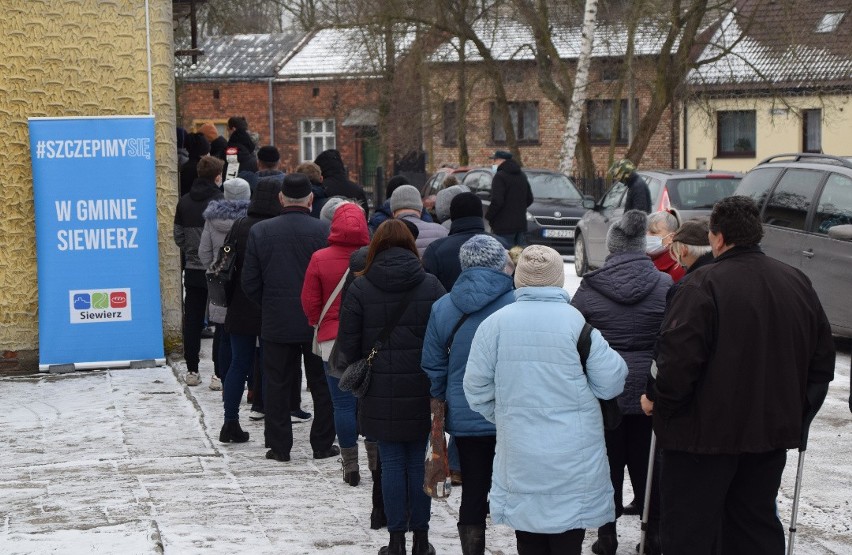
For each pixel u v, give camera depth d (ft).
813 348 17.42
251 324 30.09
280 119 175.11
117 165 40.68
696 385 17.04
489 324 17.52
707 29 130.52
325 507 24.67
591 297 21.04
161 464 28.66
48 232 40.40
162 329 42.04
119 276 40.93
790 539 19.27
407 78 122.93
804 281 17.47
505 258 19.71
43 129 40.14
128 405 35.58
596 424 17.35
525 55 138.31
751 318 16.88
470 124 132.57
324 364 26.66
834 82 128.36
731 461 17.07
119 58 41.65
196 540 21.77
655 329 20.83
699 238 21.04
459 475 20.10
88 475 27.45
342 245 26.13
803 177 45.68
